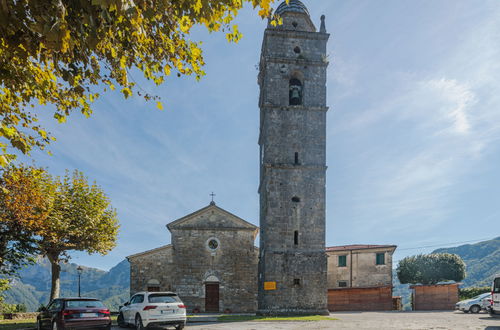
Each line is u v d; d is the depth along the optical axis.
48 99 9.41
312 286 32.31
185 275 40.81
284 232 33.06
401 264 55.69
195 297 40.38
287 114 34.94
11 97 8.80
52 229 29.94
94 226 32.75
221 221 42.28
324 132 35.03
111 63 9.03
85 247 33.72
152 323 19.81
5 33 6.66
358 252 49.75
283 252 32.66
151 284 40.44
